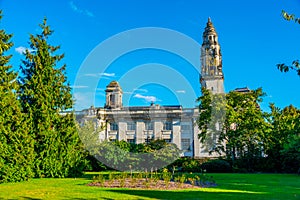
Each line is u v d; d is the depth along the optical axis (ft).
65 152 62.39
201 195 33.99
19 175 52.39
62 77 67.87
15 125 54.90
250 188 42.22
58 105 66.85
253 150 94.07
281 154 85.71
